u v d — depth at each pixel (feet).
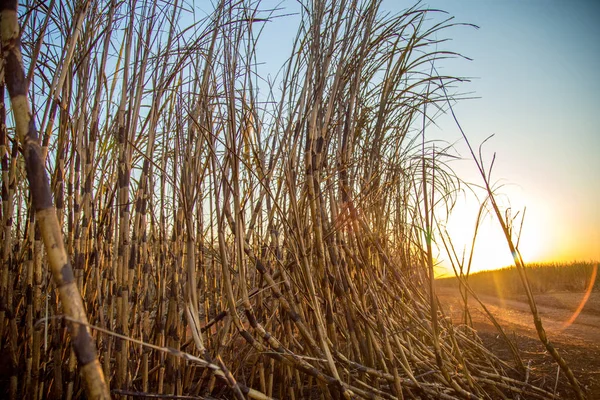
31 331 5.47
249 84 5.85
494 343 10.48
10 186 5.59
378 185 7.23
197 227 6.28
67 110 5.38
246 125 5.70
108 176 6.21
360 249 6.31
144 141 6.48
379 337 6.52
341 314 6.86
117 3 5.77
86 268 5.79
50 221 2.39
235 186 4.77
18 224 6.61
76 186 5.40
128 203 5.21
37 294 5.39
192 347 6.79
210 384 6.13
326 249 5.97
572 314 18.94
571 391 6.95
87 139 5.59
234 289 6.26
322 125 6.17
